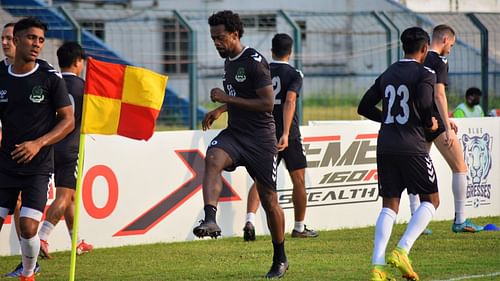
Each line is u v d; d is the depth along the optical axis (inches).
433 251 978.1
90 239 1019.9
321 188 1177.4
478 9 2913.4
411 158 793.6
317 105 2842.0
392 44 1989.4
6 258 972.6
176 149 1078.4
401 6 2773.1
